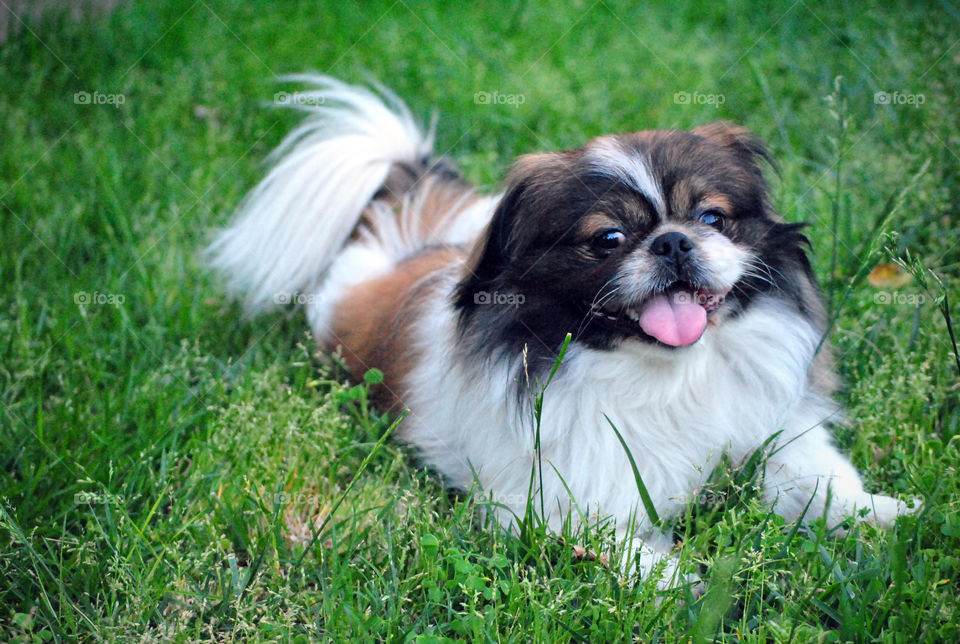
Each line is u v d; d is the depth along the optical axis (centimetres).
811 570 100
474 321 108
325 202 131
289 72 167
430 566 101
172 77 163
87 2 178
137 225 134
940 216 129
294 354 123
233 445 111
